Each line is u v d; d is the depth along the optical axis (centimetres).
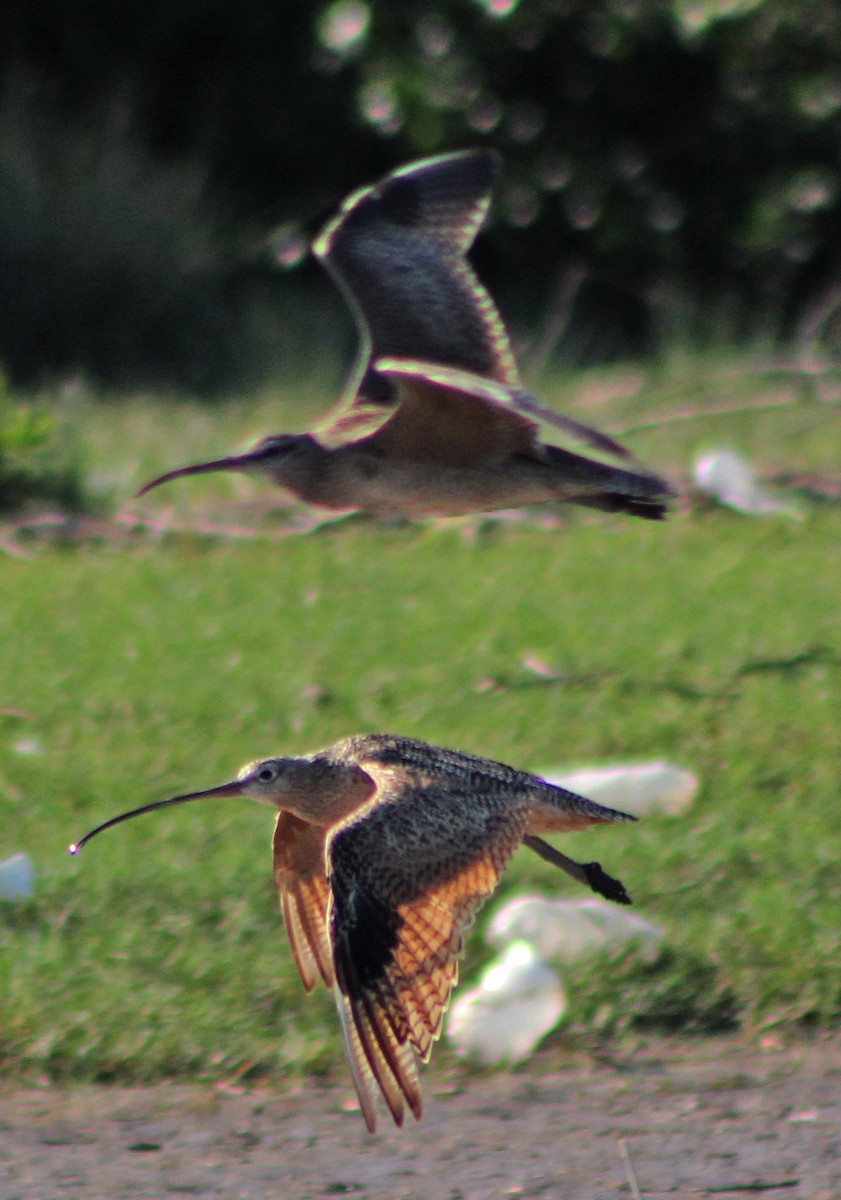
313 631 1491
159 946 1016
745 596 1528
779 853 1082
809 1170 824
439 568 1670
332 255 965
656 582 1581
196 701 1348
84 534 1855
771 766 1194
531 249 3250
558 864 739
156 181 3117
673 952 993
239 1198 812
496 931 1002
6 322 2953
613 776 1146
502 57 3162
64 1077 931
